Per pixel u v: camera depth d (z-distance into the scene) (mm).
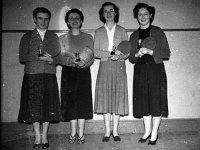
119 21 4645
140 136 4402
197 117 4676
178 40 4699
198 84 4688
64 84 3967
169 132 4637
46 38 3881
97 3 4629
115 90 3955
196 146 3824
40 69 3770
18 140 4336
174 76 4695
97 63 4652
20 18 4570
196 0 4668
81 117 3932
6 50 4566
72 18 4016
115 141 4098
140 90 3887
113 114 4113
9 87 4570
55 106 3855
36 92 3740
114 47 3953
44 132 3895
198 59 4684
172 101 4707
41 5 4586
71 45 3984
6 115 4562
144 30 4008
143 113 3857
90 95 4023
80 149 3762
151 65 3842
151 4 4668
